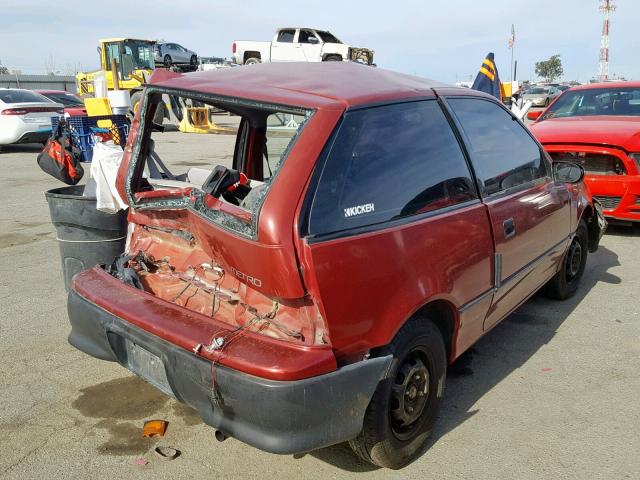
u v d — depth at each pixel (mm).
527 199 3900
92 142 12234
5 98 16188
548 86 49438
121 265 3484
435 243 2900
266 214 2387
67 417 3424
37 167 13477
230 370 2410
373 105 2805
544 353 4270
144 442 3203
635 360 4156
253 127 4242
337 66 3363
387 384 2695
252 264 2467
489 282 3416
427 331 2910
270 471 2977
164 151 15602
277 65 3434
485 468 3000
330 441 2465
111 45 25297
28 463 3010
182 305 3139
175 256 3451
